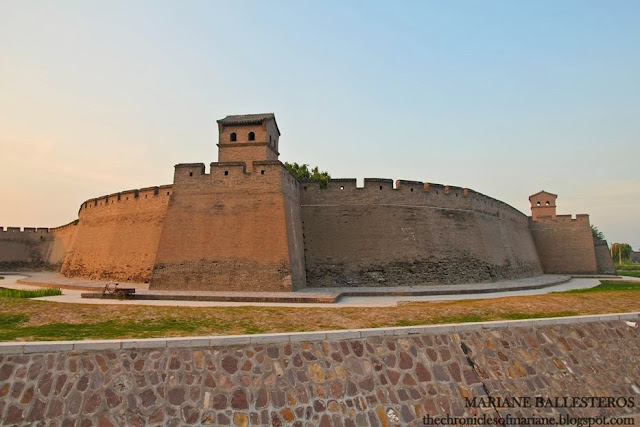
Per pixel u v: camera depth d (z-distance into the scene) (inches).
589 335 471.8
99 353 329.1
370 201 1157.7
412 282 1099.9
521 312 553.0
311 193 1155.9
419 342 401.4
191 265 919.0
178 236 947.3
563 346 448.1
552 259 1790.1
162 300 781.3
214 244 930.7
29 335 392.5
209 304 718.5
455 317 520.4
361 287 1047.6
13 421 279.4
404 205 1180.5
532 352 430.0
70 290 948.6
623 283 1293.1
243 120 1306.6
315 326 471.5
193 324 475.5
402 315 526.9
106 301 748.0
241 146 1289.4
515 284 1144.2
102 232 1299.2
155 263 929.5
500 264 1338.6
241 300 778.8
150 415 302.5
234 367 342.0
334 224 1128.2
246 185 973.2
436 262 1149.1
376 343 390.0
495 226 1413.6
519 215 1690.5
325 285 1063.6
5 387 293.9
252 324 479.8
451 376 380.2
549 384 403.2
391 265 1100.5
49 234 2032.5
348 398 341.1
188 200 977.5
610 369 440.5
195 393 319.9
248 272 898.1
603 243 1852.9
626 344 474.6
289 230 956.6
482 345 418.6
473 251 1242.0
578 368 429.4
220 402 317.7
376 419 332.2
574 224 1808.6
